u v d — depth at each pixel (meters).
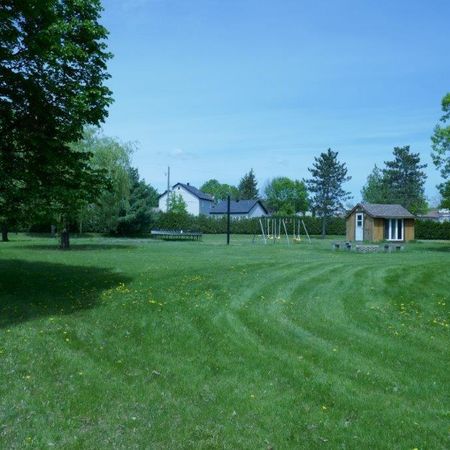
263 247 34.75
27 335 8.82
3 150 12.21
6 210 11.98
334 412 5.95
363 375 7.21
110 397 6.24
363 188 84.81
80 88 12.37
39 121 12.52
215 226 72.50
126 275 16.12
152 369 7.36
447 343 9.07
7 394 6.18
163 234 50.78
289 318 10.64
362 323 10.40
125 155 35.19
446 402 6.34
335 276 15.82
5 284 14.05
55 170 12.57
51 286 13.96
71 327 9.59
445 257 24.92
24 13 11.35
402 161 84.56
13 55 11.52
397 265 18.62
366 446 5.15
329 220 69.25
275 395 6.45
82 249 29.84
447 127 29.45
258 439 5.25
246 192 123.69
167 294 12.75
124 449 4.97
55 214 12.66
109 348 8.36
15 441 5.04
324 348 8.52
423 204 83.38
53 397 6.15
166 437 5.23
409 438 5.33
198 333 9.38
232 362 7.72
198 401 6.20
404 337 9.39
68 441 5.08
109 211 36.72
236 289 13.55
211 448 5.04
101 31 12.74
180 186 101.81
